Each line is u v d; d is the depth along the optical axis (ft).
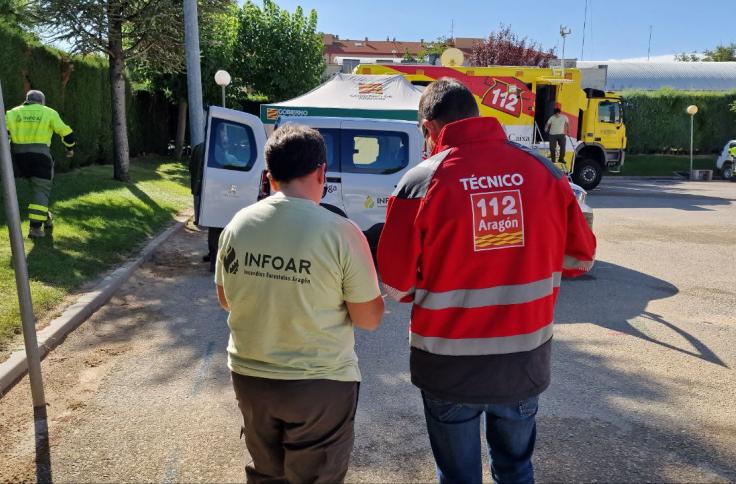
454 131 7.23
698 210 47.01
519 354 7.08
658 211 46.21
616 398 13.65
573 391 14.01
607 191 63.21
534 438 7.79
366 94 34.60
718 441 11.77
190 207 40.45
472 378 7.08
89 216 30.50
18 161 23.91
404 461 11.00
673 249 31.53
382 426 12.25
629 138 98.89
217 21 54.13
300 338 6.88
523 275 6.99
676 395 13.87
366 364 15.53
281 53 75.20
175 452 11.12
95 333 17.24
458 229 6.82
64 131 24.48
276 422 7.23
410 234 6.97
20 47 37.83
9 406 12.65
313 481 7.25
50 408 12.64
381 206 24.62
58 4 43.55
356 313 7.20
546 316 7.29
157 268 24.75
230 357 7.32
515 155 7.23
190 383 14.07
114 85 45.60
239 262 6.93
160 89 72.13
